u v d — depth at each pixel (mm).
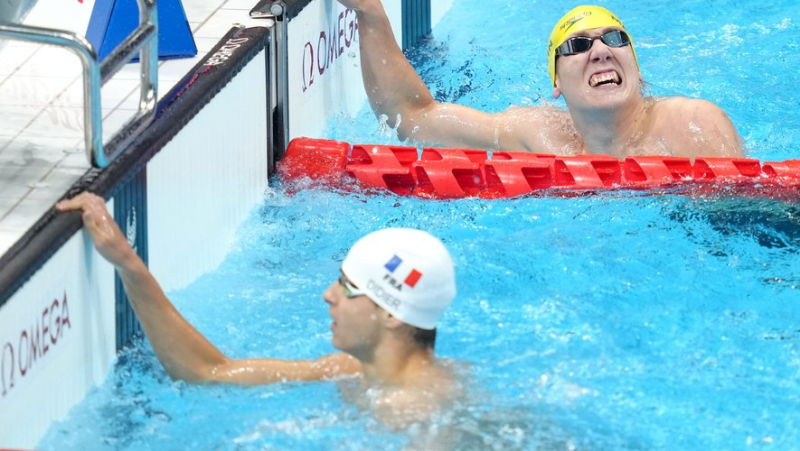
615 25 18672
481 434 11242
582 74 18625
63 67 17438
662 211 17625
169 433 12148
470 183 18812
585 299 15180
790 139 20922
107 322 13617
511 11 29203
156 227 14930
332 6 21734
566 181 18562
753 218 17281
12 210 12648
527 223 17609
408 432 11266
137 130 13984
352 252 11867
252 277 16438
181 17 17312
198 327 14820
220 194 17109
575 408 12102
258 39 18297
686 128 18875
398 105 21000
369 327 11711
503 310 14836
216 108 16766
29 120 15422
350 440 11328
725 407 12633
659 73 24094
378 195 18750
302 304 15547
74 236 12508
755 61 24672
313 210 18391
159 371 13656
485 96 23344
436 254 11773
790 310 14898
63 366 12500
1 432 11125
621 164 18609
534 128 20078
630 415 12250
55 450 12008
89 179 13297
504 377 12586
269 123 19109
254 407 12297
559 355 13469
